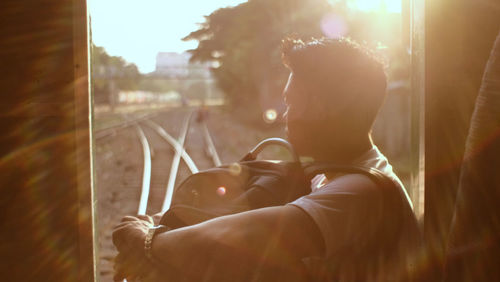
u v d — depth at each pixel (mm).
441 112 1889
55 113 1654
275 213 1445
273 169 1688
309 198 1490
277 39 26094
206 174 1707
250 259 1429
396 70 15055
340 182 1534
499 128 1309
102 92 76312
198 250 1463
